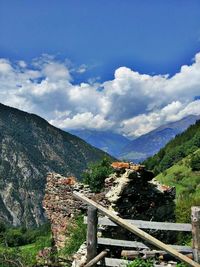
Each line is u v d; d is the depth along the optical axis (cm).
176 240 1817
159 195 1836
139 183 1709
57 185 2377
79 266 1095
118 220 1054
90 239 1077
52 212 2419
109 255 1181
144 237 1023
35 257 2089
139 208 1716
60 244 2284
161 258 1127
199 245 986
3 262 1977
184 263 1020
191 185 10838
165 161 15400
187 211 2920
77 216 2200
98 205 1084
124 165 1836
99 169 2764
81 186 2266
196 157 12231
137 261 1052
